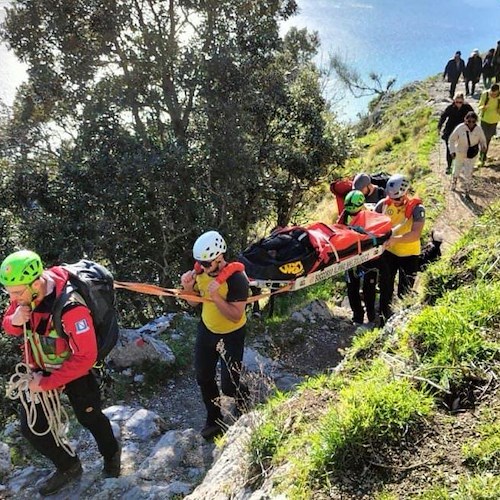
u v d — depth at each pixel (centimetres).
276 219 1845
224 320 526
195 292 528
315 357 834
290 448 350
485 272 447
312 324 930
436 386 338
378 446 311
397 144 2072
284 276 590
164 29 1562
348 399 344
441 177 1438
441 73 3189
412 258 718
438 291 470
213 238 493
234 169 1485
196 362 548
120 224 1476
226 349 533
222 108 1484
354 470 305
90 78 1540
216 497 362
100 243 1412
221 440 489
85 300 407
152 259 1552
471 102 2220
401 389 339
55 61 1579
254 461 358
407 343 395
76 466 491
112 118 1503
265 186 1636
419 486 287
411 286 711
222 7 1536
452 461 295
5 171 1474
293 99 1652
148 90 1577
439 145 1758
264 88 1595
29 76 1543
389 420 317
